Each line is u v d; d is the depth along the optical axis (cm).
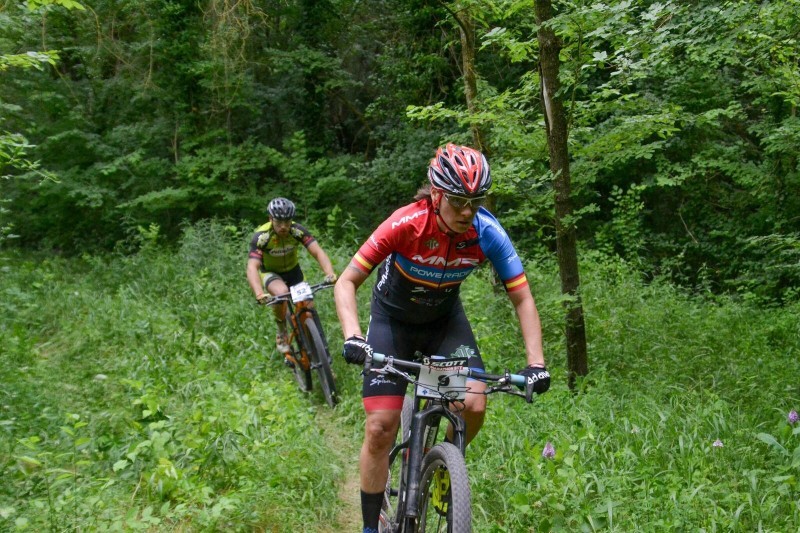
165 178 1392
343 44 1591
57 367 647
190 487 385
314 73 1484
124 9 1291
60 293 937
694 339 719
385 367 291
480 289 825
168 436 422
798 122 844
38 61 565
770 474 407
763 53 620
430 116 648
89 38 1298
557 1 574
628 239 1070
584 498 367
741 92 1107
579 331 599
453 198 290
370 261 318
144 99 1360
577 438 444
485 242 317
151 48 1316
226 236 1156
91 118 1405
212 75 1327
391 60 1427
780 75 652
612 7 500
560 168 580
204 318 793
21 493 378
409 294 327
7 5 770
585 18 509
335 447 538
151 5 1325
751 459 420
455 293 334
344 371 681
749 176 1032
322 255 669
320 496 424
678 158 1169
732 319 813
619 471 398
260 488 403
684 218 1232
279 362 712
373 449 321
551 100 571
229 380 616
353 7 1569
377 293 342
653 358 658
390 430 319
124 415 491
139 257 1116
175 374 598
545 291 782
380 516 341
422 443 302
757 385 592
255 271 660
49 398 539
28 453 420
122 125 1369
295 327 660
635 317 743
